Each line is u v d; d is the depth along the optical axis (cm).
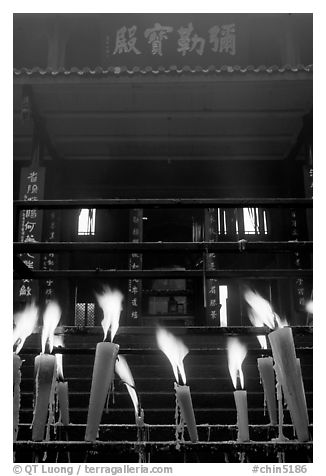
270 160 1512
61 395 299
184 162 1522
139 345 546
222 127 1352
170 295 1609
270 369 275
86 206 314
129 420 722
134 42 1347
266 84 1148
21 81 1086
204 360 936
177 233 1716
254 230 1521
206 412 741
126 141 1414
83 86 1152
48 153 1416
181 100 1229
